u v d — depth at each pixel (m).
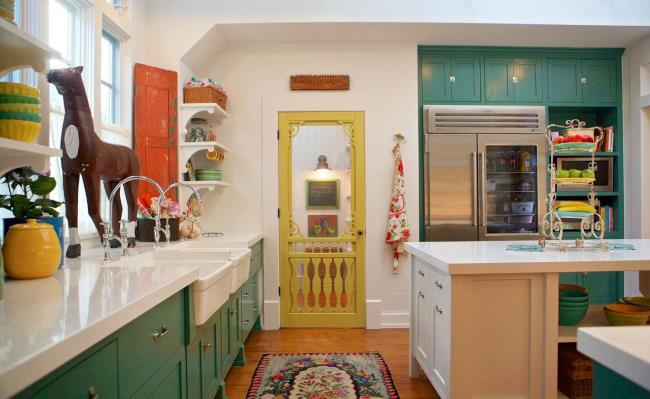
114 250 2.22
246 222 3.70
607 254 2.07
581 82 3.92
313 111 3.71
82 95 1.92
